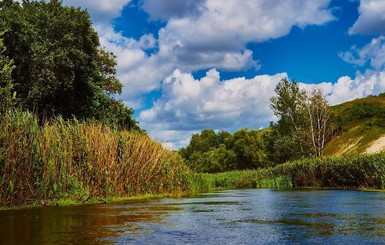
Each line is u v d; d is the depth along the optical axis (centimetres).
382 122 6544
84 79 2869
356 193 1730
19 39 2417
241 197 1522
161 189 1694
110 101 3519
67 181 1205
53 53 2544
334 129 6894
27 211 902
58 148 1202
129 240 512
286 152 5903
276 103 6141
